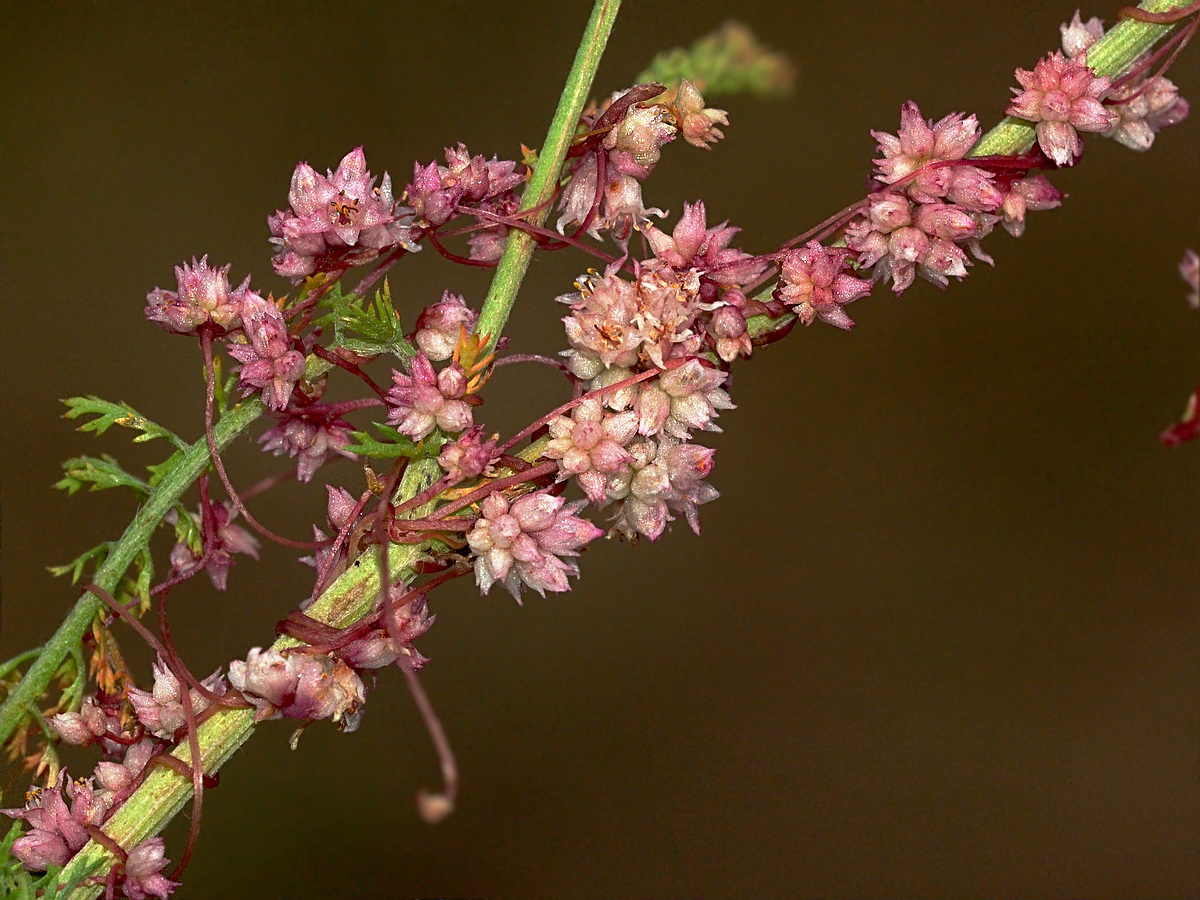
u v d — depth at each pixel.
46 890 0.40
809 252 0.40
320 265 0.40
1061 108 0.40
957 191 0.40
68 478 0.41
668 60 0.42
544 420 0.40
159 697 0.40
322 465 0.41
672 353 0.40
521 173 0.41
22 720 0.41
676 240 0.40
